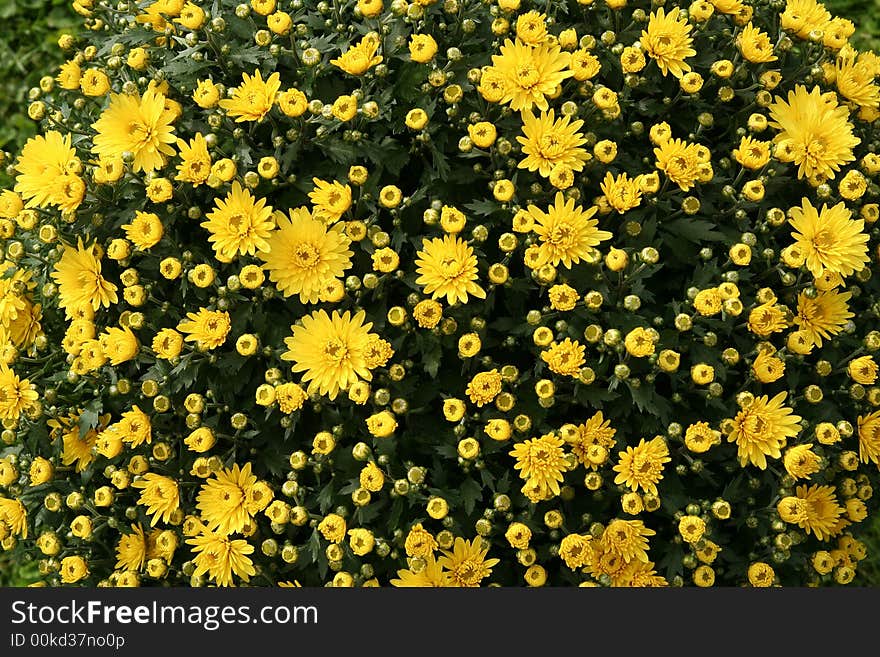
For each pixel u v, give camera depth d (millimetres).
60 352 732
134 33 737
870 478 744
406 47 704
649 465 662
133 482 680
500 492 667
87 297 690
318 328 667
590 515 671
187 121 709
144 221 673
